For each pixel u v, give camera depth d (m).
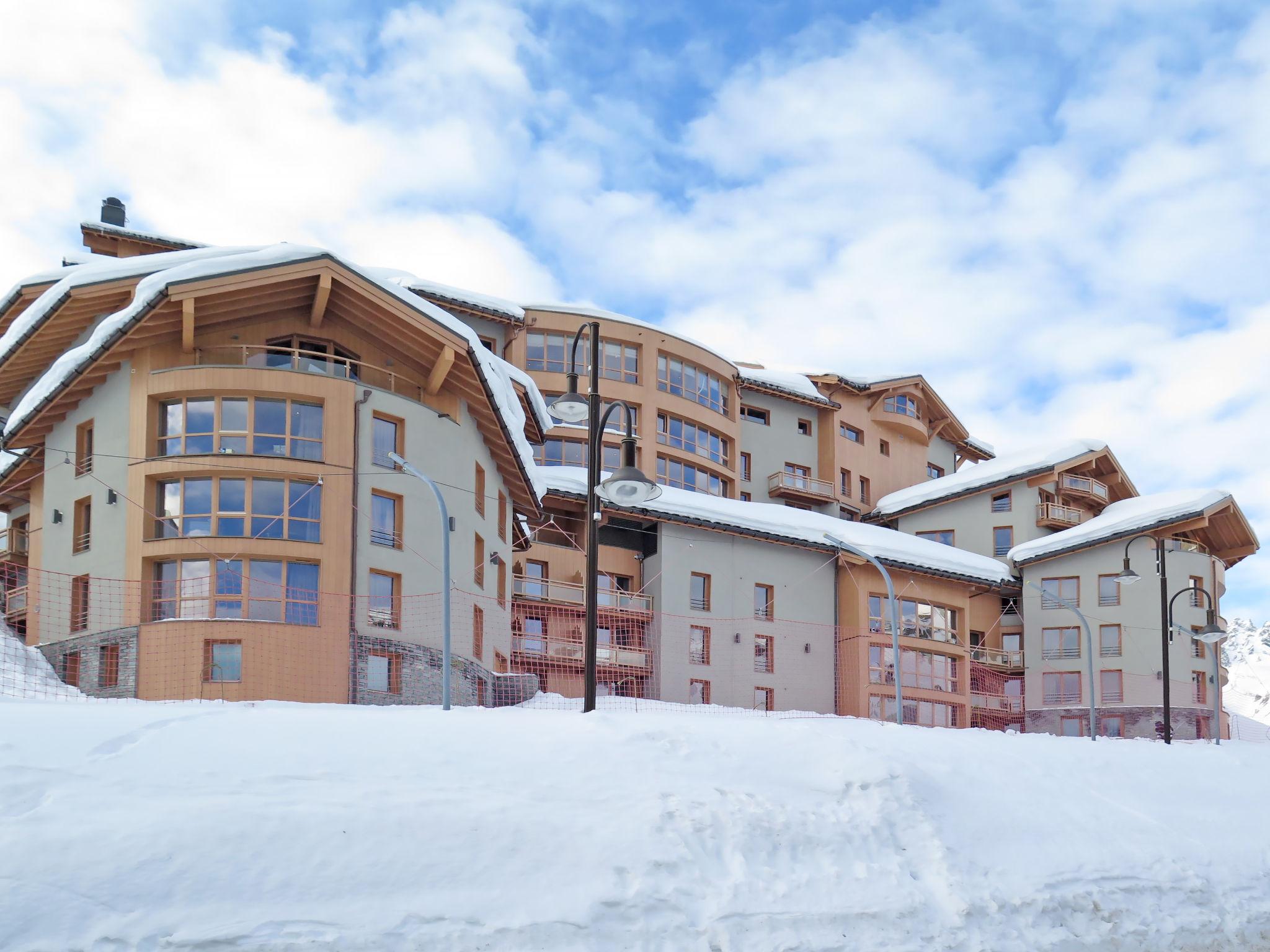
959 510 63.09
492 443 36.25
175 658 28.00
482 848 10.84
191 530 29.16
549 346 52.84
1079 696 56.94
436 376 32.66
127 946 8.97
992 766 16.38
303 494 29.83
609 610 45.75
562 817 11.57
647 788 12.55
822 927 11.16
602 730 13.98
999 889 12.74
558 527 46.94
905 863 12.58
